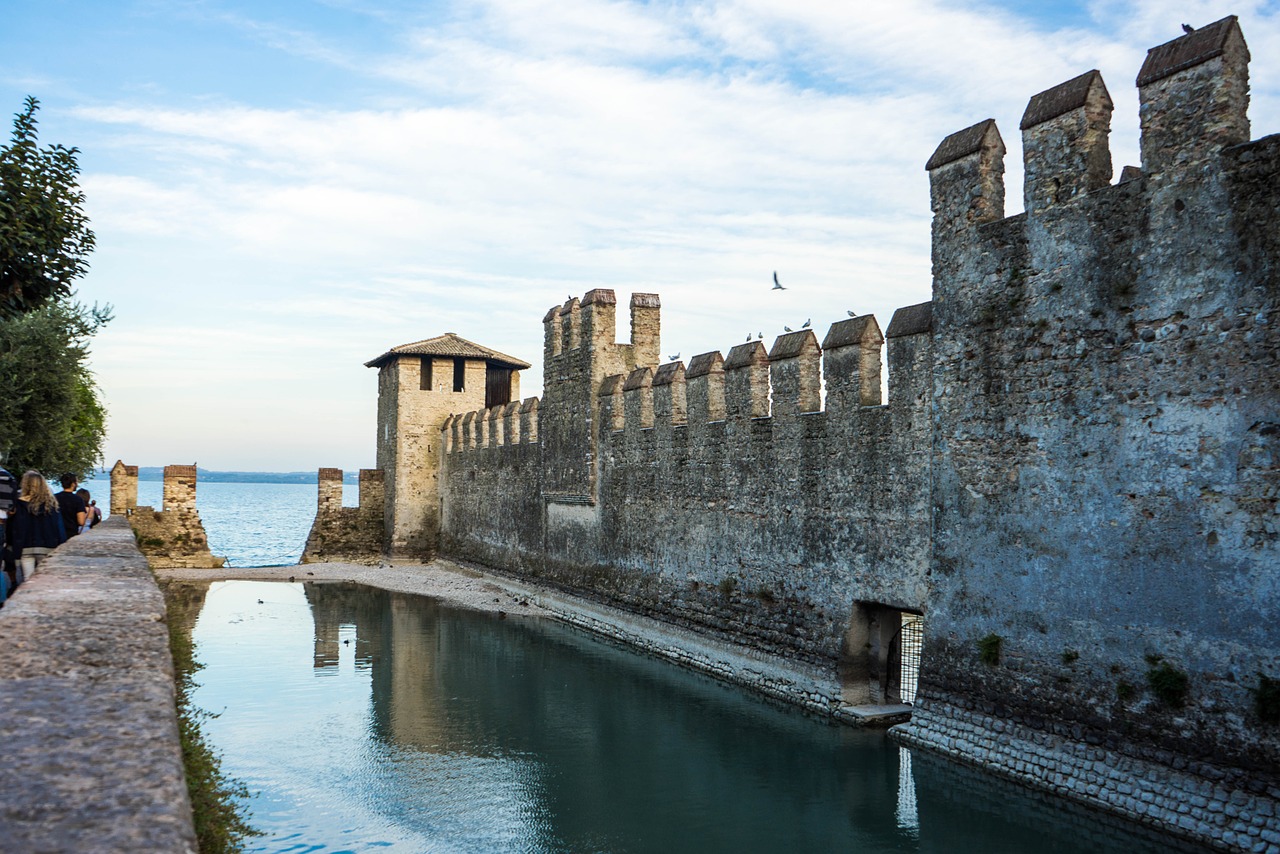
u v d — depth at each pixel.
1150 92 12.04
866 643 17.75
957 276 15.16
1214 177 11.24
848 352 17.62
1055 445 13.31
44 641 5.79
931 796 13.39
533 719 17.89
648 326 29.80
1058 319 13.35
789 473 19.33
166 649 5.80
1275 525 10.44
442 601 33.75
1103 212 12.72
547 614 30.78
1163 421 11.79
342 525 47.78
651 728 17.25
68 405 23.83
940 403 15.37
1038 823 12.32
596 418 28.58
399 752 15.74
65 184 15.70
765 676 19.84
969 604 14.70
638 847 11.91
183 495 44.47
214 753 15.37
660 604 24.41
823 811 13.08
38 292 15.68
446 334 50.06
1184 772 11.22
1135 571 12.04
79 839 2.81
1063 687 12.97
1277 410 10.48
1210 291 11.26
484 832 12.36
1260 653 10.49
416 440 46.62
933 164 15.70
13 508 13.84
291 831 12.18
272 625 28.14
